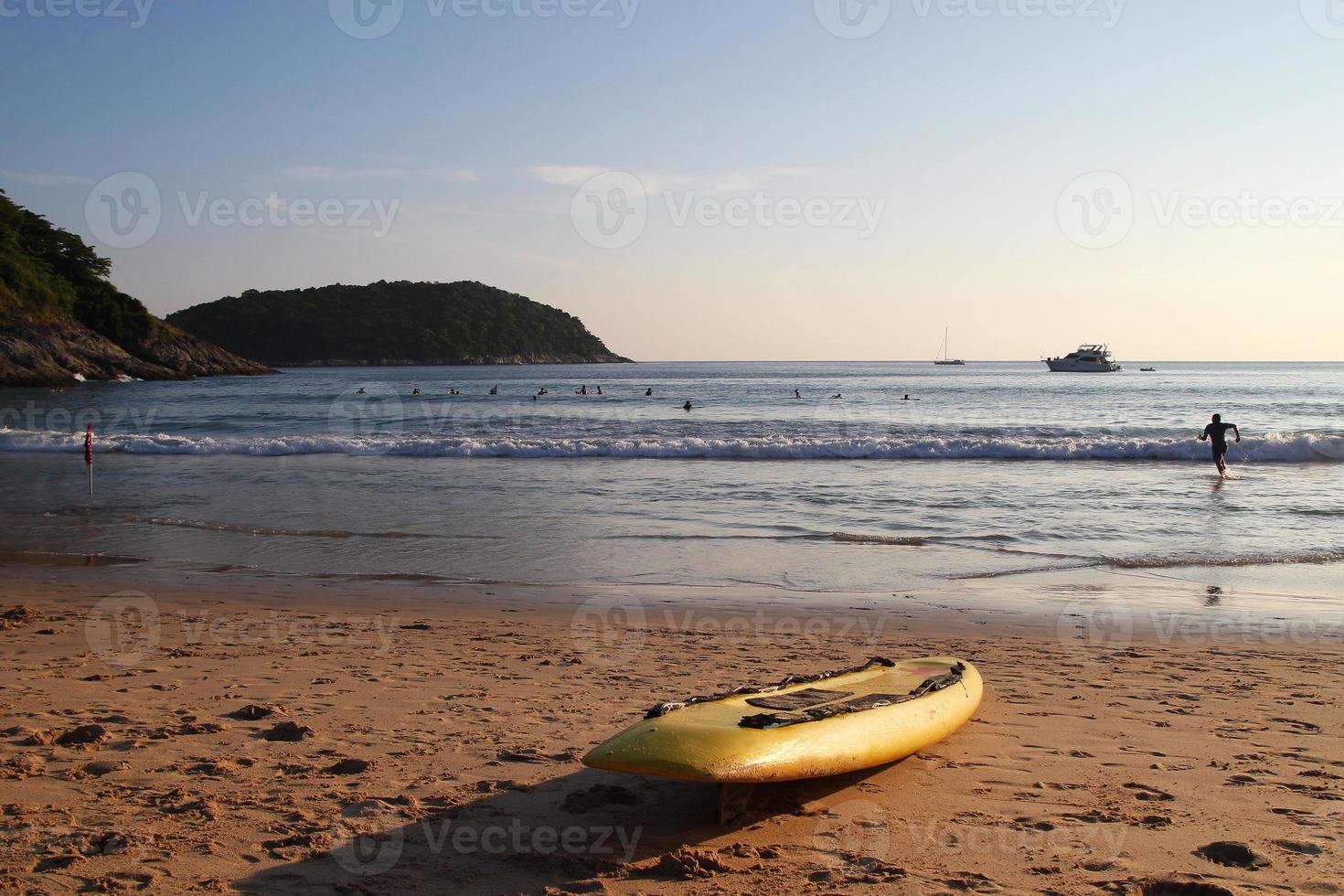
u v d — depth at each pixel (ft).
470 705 19.89
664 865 12.51
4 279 245.24
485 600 31.83
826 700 16.79
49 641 25.70
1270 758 16.92
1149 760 16.83
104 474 67.87
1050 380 289.53
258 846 12.95
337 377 332.19
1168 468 71.46
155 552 39.93
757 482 63.46
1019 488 60.18
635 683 21.79
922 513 50.52
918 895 11.78
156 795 14.67
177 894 11.53
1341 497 56.08
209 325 487.61
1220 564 37.76
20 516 49.06
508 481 63.98
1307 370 477.77
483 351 549.54
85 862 12.33
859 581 34.83
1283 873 12.34
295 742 17.37
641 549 40.98
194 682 21.61
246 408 150.51
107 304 278.26
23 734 17.62
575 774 15.85
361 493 58.13
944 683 18.67
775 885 12.04
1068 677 22.67
